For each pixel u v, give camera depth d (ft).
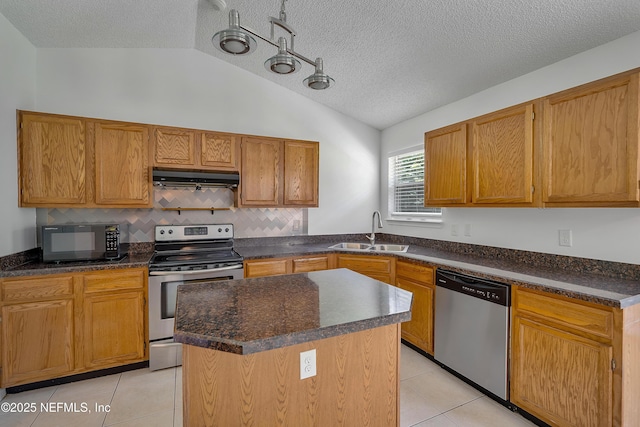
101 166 8.34
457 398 6.89
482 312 6.85
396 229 12.87
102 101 9.40
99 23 8.18
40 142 7.77
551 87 7.43
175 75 10.23
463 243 9.71
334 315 4.00
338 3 7.18
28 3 7.00
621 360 4.74
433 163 9.36
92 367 7.51
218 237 10.21
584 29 6.16
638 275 5.97
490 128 7.59
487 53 7.49
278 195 10.76
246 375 3.63
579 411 5.21
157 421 6.14
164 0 7.68
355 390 4.19
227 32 5.04
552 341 5.60
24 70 8.13
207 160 9.61
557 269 7.07
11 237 7.34
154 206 9.87
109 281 7.66
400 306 4.38
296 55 6.00
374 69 9.52
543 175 6.48
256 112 11.39
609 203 5.50
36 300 6.98
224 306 4.34
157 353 7.98
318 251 10.42
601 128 5.55
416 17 6.97
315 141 11.36
